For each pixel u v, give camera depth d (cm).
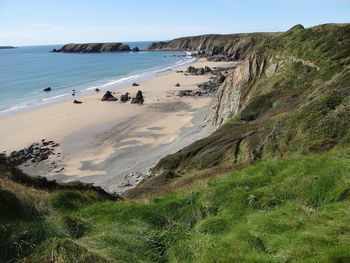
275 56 4506
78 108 5803
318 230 631
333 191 770
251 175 1080
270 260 566
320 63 3528
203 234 747
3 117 5200
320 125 1473
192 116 5072
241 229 720
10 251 632
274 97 3322
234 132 2683
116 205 988
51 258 600
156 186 1914
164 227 819
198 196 944
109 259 610
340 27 4003
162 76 9925
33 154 3581
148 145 3803
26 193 959
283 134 1656
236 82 4647
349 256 513
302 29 4641
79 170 3172
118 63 15012
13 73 10931
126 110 5597
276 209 792
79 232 777
